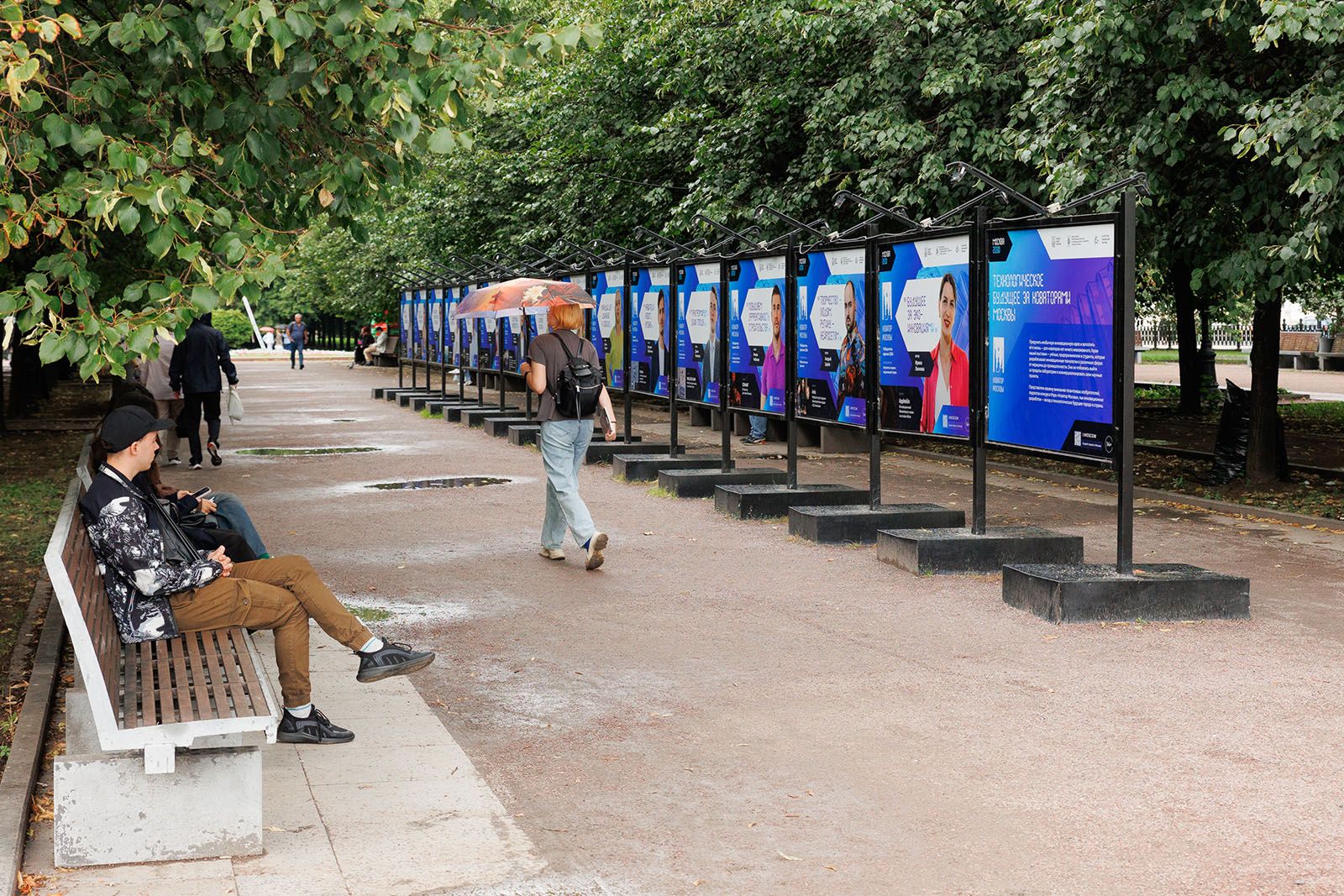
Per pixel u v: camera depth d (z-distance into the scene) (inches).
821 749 229.9
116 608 205.2
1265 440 571.5
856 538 430.6
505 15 248.1
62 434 840.9
